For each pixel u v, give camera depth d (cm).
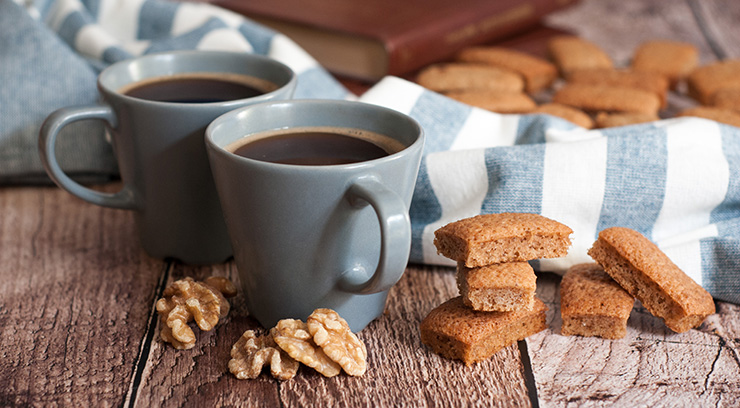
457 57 90
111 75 65
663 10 119
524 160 65
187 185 63
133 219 71
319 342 57
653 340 61
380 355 59
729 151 66
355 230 58
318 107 62
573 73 85
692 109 76
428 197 67
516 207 65
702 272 64
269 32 79
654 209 65
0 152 73
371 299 60
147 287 64
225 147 60
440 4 93
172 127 62
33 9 82
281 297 60
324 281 59
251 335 59
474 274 59
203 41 78
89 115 62
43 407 56
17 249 67
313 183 56
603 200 65
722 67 86
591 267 64
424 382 58
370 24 86
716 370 59
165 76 67
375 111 61
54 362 59
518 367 59
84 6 83
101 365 59
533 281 59
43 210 71
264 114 61
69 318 62
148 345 60
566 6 105
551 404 57
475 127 70
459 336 58
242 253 59
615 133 69
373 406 57
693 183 65
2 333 60
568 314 60
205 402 57
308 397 57
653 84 83
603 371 59
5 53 73
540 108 77
